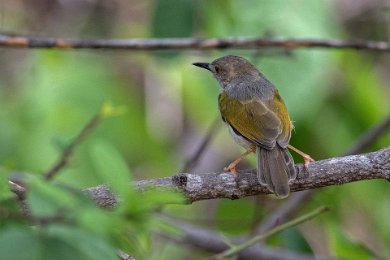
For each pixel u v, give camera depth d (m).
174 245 14.86
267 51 12.58
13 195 5.62
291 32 12.55
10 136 14.71
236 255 10.91
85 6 17.88
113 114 13.24
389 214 15.22
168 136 16.30
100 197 7.85
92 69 15.69
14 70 16.86
